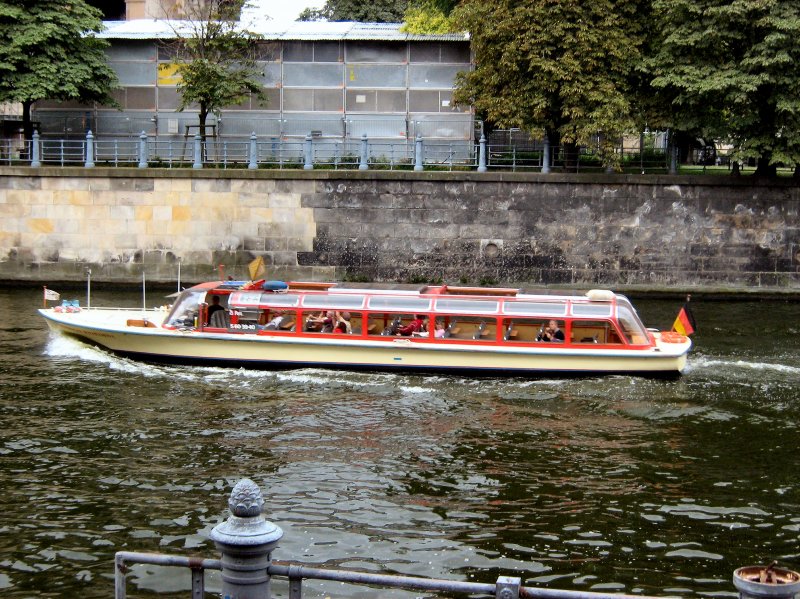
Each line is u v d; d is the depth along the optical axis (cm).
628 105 3466
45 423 1969
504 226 3588
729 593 1309
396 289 2519
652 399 2202
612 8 3488
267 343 2427
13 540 1438
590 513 1561
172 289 3647
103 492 1620
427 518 1537
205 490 1636
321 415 2067
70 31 3772
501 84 3594
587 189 3566
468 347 2380
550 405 2162
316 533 1474
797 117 3394
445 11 4612
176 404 2127
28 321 2938
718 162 4231
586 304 2412
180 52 3944
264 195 3619
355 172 3584
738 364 2484
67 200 3641
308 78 3994
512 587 873
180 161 3794
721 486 1681
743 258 3578
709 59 3444
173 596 1296
